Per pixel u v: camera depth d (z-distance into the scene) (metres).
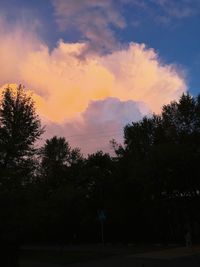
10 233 22.69
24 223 26.31
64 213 40.12
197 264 25.09
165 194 44.62
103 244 47.28
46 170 61.78
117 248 41.03
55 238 54.81
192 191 43.38
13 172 29.59
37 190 32.03
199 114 46.72
